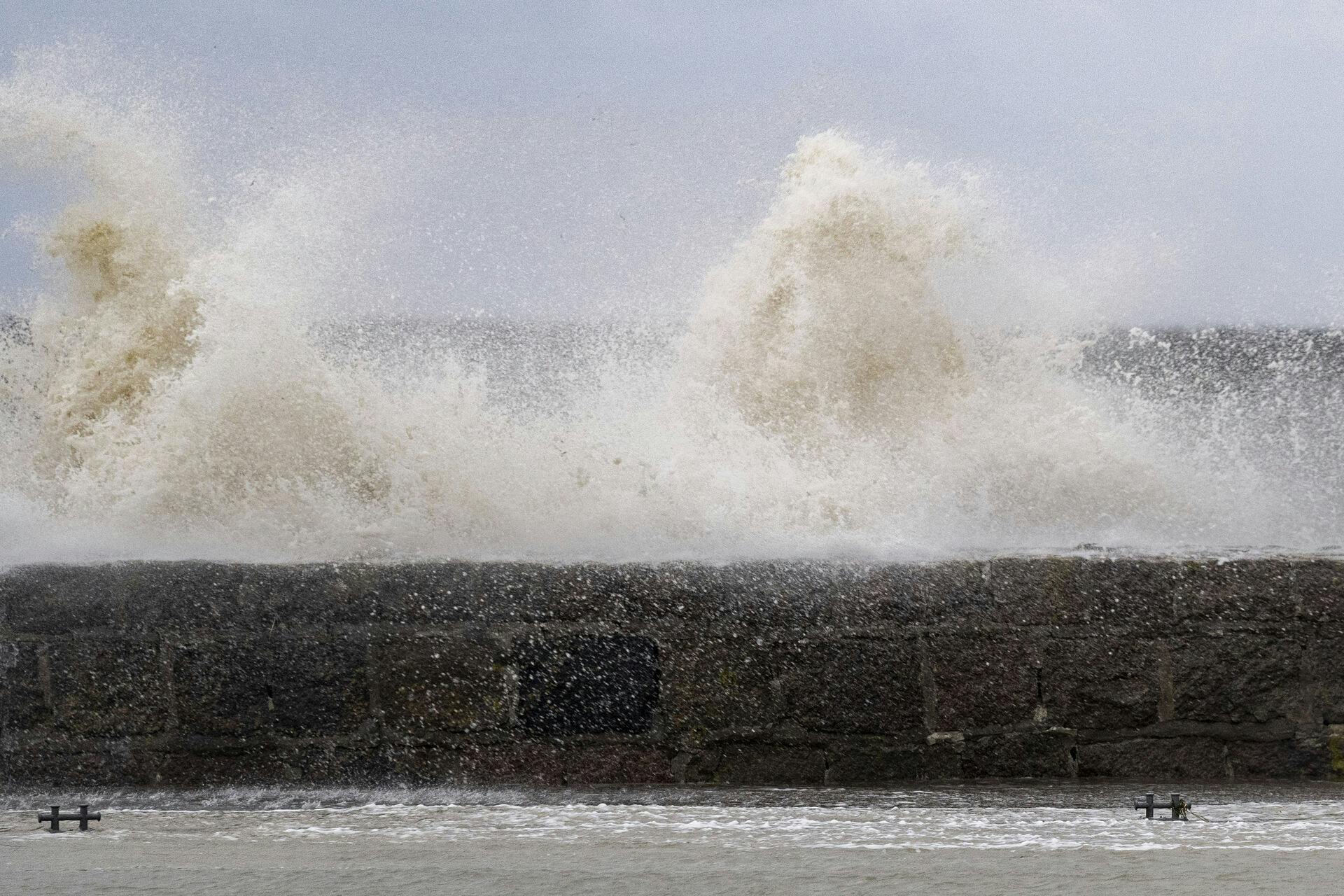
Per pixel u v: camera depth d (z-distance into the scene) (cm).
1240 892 938
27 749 1808
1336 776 1805
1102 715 1819
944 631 1819
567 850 1145
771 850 1141
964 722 1812
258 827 1323
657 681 1802
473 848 1159
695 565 1822
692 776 1789
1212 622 1828
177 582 1828
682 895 934
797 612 1817
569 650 1803
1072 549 1981
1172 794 1545
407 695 1803
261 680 1809
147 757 1806
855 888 952
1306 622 1828
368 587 1820
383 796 1716
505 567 1825
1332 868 1016
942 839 1223
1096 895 927
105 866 1070
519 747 1794
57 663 1819
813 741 1800
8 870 1052
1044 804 1568
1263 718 1819
